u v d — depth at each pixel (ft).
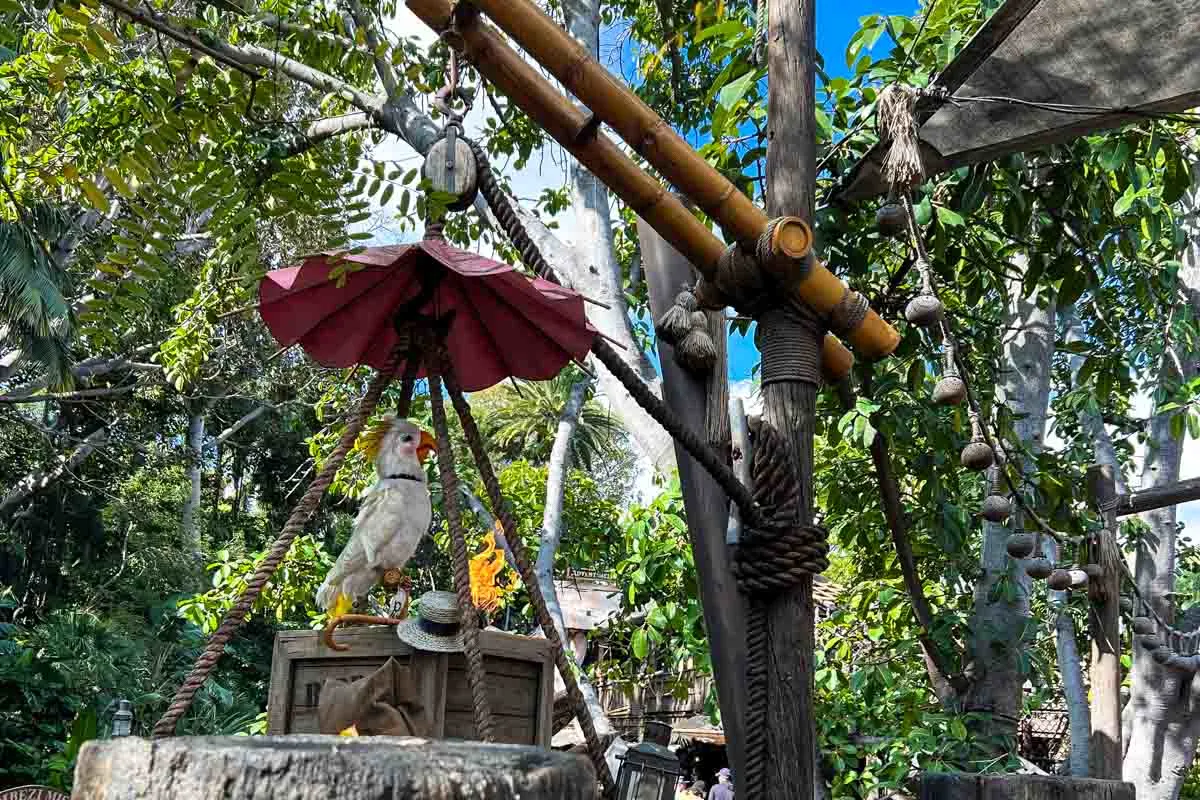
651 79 19.71
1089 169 15.79
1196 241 23.53
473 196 7.91
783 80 10.02
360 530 8.64
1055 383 28.35
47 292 37.93
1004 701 18.37
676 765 10.16
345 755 3.34
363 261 7.26
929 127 11.12
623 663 21.79
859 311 9.07
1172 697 21.86
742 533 9.14
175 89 6.40
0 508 57.88
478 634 6.57
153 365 52.75
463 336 8.88
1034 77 10.50
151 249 6.68
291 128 6.55
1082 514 15.70
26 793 17.33
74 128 8.80
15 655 43.16
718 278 9.18
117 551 66.64
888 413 15.33
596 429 71.87
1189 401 19.63
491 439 67.82
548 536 19.81
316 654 9.93
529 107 8.21
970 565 21.35
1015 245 17.06
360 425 6.85
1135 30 9.92
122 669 48.98
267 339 50.44
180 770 3.36
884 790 17.39
